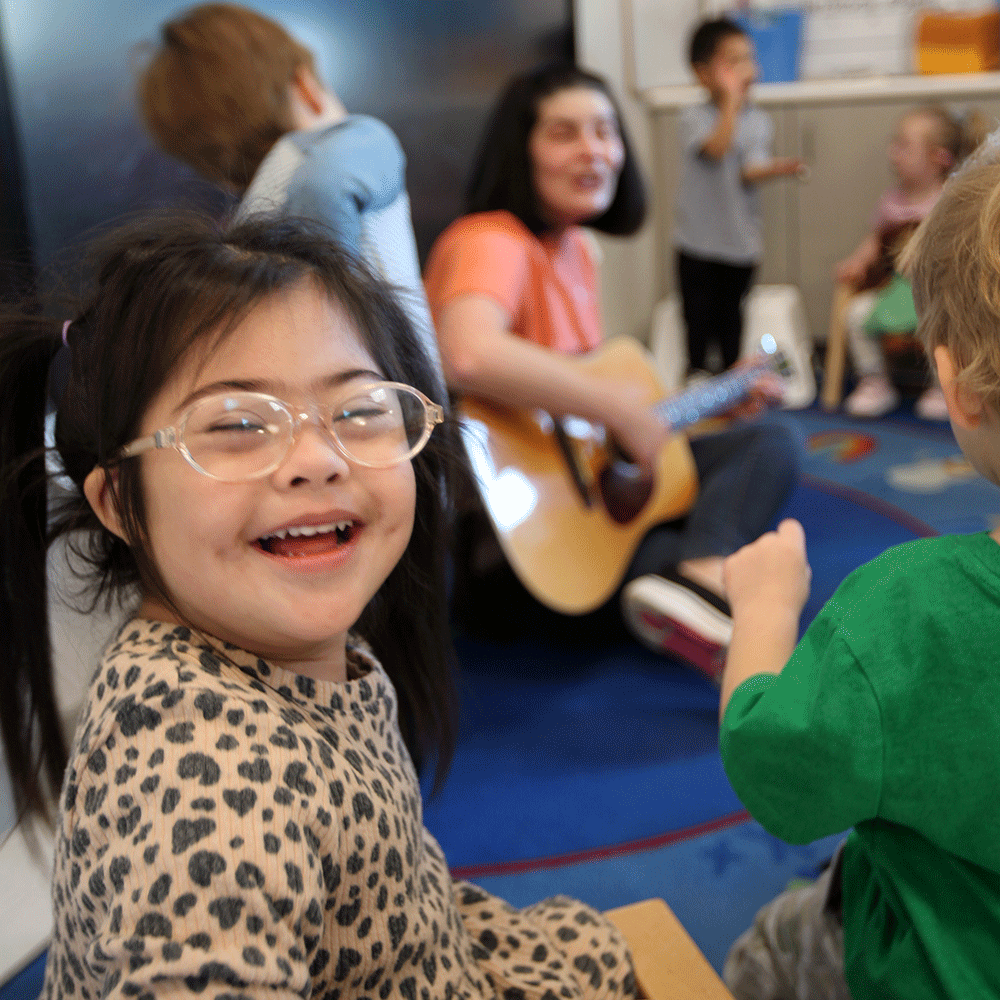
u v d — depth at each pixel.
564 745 1.71
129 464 0.63
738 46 3.29
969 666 0.64
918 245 0.72
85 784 0.57
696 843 1.45
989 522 2.47
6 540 0.73
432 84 2.56
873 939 0.77
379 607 0.85
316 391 0.63
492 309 1.74
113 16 1.77
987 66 3.66
